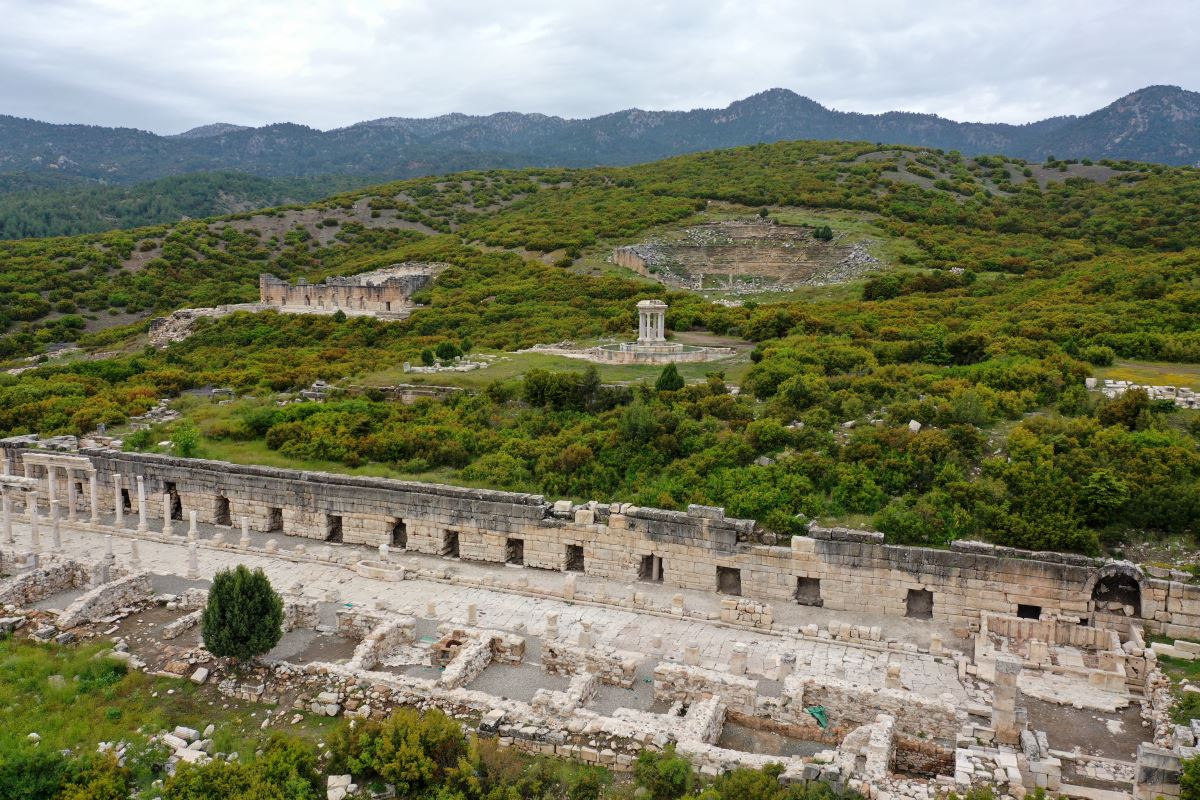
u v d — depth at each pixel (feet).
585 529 136.56
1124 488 121.60
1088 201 469.98
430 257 433.07
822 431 156.04
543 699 90.74
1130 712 91.15
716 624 117.19
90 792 77.71
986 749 80.02
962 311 256.52
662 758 79.71
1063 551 117.39
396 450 172.35
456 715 90.22
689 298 322.75
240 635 99.25
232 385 237.86
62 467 170.60
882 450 145.07
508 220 528.22
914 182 538.06
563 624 117.39
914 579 117.91
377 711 91.97
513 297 341.41
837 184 531.09
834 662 104.58
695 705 88.94
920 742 84.02
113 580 127.85
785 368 191.21
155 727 90.17
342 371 240.73
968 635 113.29
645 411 162.50
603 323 290.56
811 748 86.43
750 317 276.62
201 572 138.62
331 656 106.83
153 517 170.19
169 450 182.60
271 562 143.84
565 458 156.25
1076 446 138.51
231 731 89.76
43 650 107.65
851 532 121.19
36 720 91.76
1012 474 131.23
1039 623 109.09
